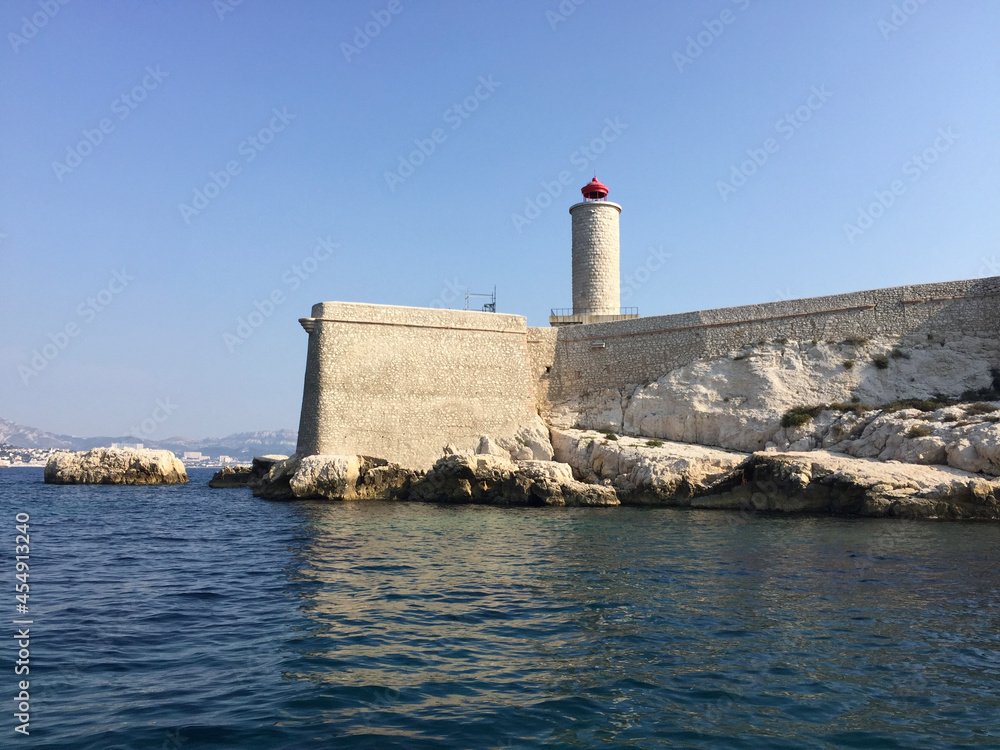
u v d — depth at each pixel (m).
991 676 9.06
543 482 34.56
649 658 9.74
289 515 29.11
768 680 8.91
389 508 32.50
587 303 48.03
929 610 12.42
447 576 15.52
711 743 7.14
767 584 14.65
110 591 13.94
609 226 48.34
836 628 11.24
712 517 28.41
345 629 11.09
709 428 38.22
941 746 7.07
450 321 42.38
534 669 9.28
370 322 40.47
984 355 34.31
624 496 34.97
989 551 19.05
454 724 7.52
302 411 41.56
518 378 43.62
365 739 7.11
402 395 40.44
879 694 8.45
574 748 7.01
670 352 41.91
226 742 7.00
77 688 8.45
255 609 12.40
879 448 31.34
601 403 43.06
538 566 16.81
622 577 15.44
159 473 54.66
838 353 37.25
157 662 9.45
